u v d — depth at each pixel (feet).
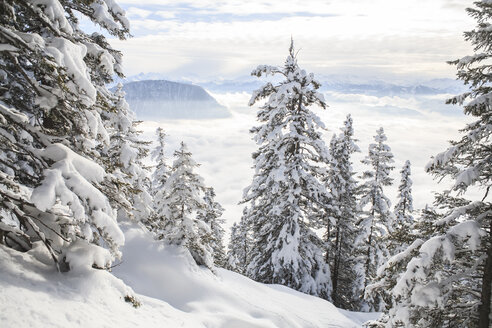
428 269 27.27
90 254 25.32
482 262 30.37
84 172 21.59
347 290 93.25
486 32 26.40
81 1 24.84
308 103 65.51
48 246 22.76
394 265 31.37
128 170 50.14
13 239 24.63
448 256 26.53
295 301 56.59
